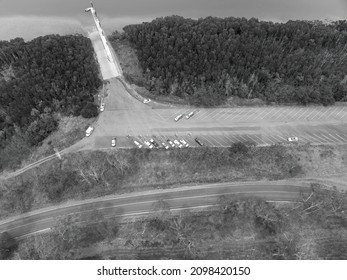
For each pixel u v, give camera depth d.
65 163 118.94
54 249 100.94
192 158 117.00
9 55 145.00
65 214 109.12
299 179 114.06
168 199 110.00
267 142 122.12
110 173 115.19
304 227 102.75
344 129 126.56
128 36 155.38
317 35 148.62
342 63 144.12
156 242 99.69
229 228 101.81
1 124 128.75
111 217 106.94
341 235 100.81
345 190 110.94
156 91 135.25
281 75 137.88
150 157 117.81
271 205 107.25
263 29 150.50
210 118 128.50
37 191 115.31
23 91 131.00
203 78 134.75
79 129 126.44
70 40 148.88
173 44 145.88
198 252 97.00
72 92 133.88
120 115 129.88
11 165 122.31
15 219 110.69
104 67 148.25
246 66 138.38
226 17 169.50
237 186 112.38
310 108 132.62
